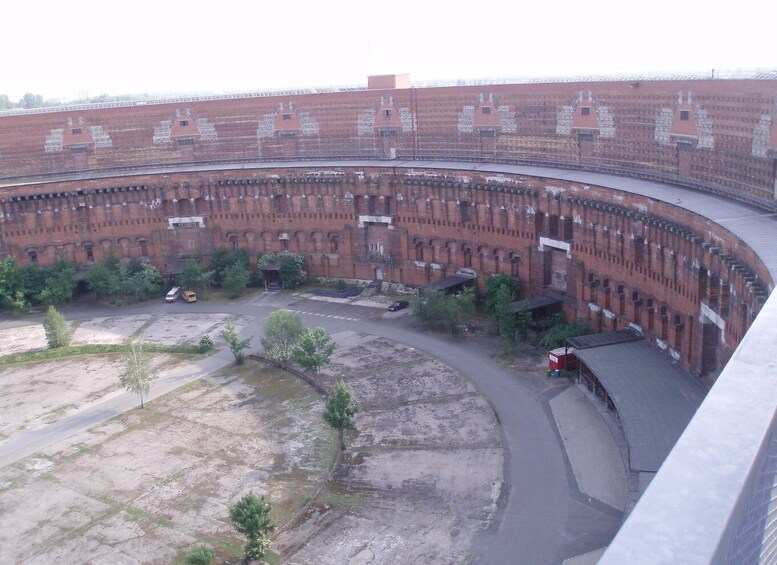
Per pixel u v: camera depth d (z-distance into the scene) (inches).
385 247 4008.4
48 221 4138.8
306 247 4180.6
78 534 1952.5
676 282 2456.9
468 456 2196.1
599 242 2933.1
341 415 2223.2
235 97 4414.4
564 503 1919.3
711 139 2706.7
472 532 1828.2
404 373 2839.6
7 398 2859.3
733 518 291.9
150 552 1854.1
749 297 1883.6
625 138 3193.9
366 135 4237.2
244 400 2716.5
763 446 331.3
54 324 3344.0
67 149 4458.7
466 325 3324.3
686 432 348.5
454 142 3983.8
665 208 2506.2
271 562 1766.7
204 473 2218.3
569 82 3425.2
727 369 403.2
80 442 2466.8
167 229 4264.3
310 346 2746.1
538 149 3646.7
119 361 3196.4
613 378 2329.0
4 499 2142.0
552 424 2345.0
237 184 4165.8
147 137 4485.7
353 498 2018.9
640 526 292.5
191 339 3393.2
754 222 2190.0
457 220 3661.4
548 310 3208.7
